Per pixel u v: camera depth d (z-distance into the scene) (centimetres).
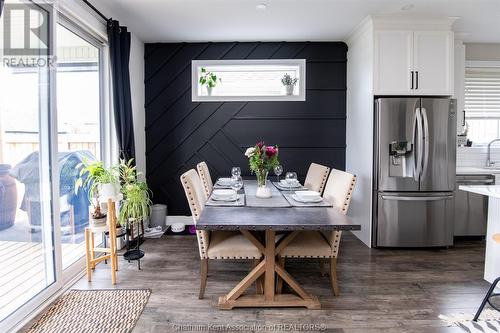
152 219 402
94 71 315
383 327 198
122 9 310
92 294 234
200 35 389
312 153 425
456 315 211
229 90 428
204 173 326
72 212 297
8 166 211
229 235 242
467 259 311
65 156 282
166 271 277
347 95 417
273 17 333
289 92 417
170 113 422
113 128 324
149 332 191
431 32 333
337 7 308
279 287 235
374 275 272
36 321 199
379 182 334
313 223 182
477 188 227
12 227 221
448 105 327
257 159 257
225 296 227
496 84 415
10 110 208
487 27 360
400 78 334
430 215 334
